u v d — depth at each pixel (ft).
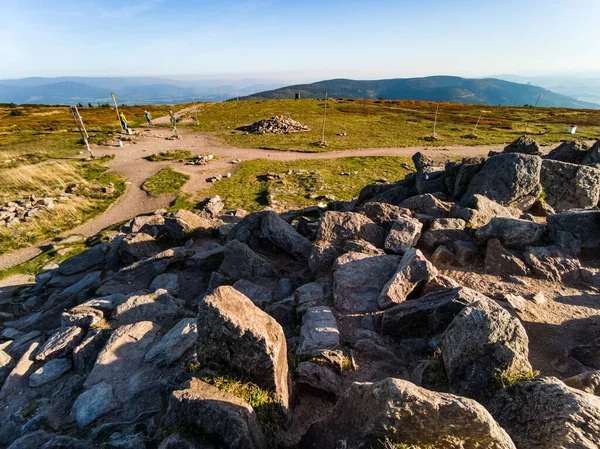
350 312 35.01
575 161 68.54
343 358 28.63
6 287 65.57
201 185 119.65
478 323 22.93
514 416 18.34
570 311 32.63
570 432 15.52
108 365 32.27
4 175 113.39
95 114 288.92
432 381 23.98
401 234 44.42
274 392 22.41
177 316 40.60
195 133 211.20
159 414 23.65
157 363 31.81
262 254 56.18
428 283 35.70
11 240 81.97
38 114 292.61
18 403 30.83
